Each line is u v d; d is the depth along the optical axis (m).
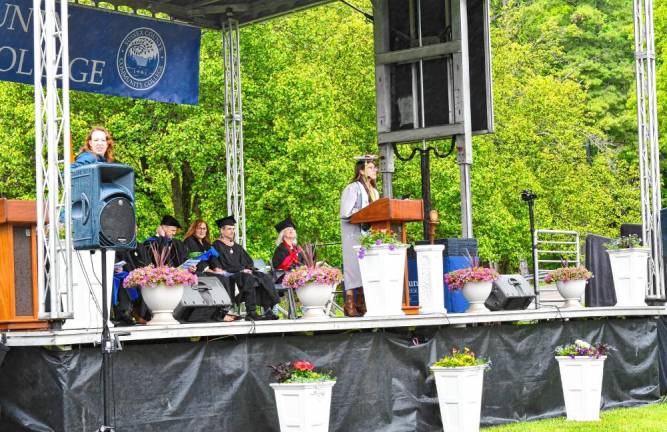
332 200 25.09
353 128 29.17
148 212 24.88
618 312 15.71
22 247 9.89
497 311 13.65
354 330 12.01
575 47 45.22
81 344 9.60
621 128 43.03
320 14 29.59
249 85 24.83
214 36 25.12
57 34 9.74
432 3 16.67
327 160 24.94
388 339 12.30
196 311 11.19
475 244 14.81
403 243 12.80
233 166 18.39
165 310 10.31
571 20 44.91
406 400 12.34
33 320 9.82
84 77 16.70
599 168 36.84
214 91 24.59
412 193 29.25
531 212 18.38
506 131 33.66
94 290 10.18
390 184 17.06
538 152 35.06
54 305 9.41
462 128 16.14
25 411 9.60
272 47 25.47
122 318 11.27
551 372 14.50
